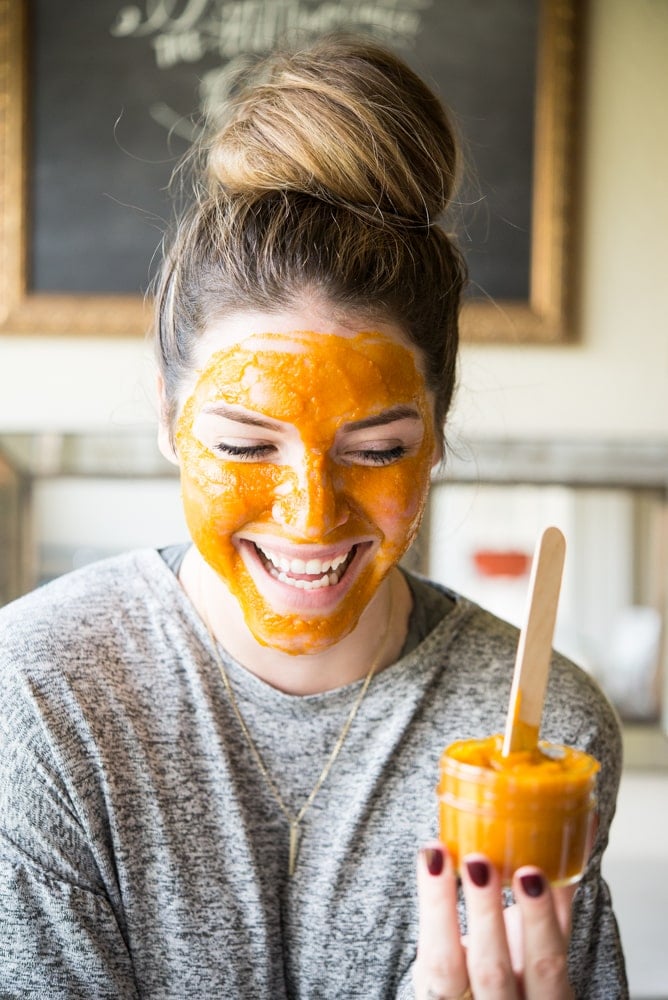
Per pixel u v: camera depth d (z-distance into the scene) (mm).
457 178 1112
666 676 2715
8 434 2594
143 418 2598
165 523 2672
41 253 2580
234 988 1014
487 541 2709
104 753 1007
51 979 958
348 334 973
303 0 2537
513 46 2543
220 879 1020
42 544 2645
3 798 986
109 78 2557
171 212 2578
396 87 1043
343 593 996
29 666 1013
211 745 1036
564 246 2559
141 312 2566
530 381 2611
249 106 1050
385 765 1052
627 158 2602
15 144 2549
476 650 1120
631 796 2631
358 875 1039
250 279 975
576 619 2750
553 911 783
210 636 1060
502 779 782
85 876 989
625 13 2576
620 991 1077
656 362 2635
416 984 839
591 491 2697
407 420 998
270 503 974
